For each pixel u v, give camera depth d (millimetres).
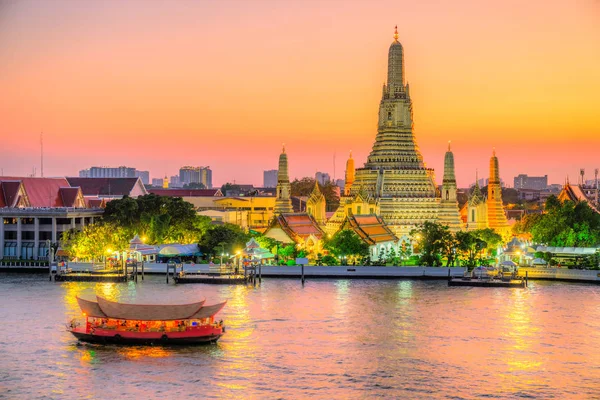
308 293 175750
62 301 163250
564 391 107312
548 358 121500
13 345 127875
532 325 142000
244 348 126750
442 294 174500
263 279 199750
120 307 130625
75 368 116062
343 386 108875
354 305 160500
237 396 105000
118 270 199125
